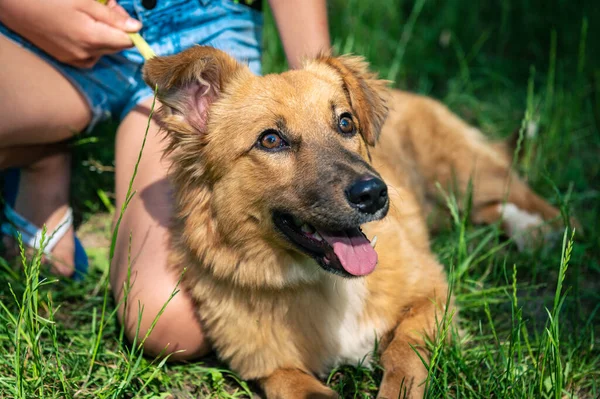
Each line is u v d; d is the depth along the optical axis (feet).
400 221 3.23
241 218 2.73
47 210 3.36
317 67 2.95
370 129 2.94
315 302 2.87
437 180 3.91
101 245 3.66
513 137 4.10
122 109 3.39
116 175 3.21
